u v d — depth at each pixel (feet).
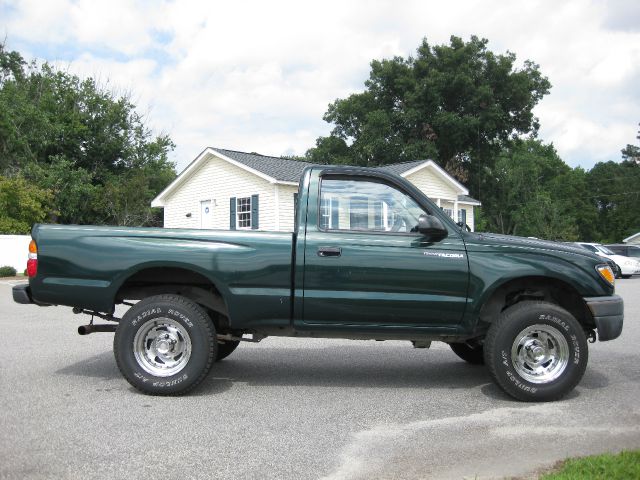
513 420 14.70
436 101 135.95
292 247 16.75
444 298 16.61
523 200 177.99
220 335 18.03
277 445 12.78
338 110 152.87
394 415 15.11
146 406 15.66
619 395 17.10
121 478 10.92
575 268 16.81
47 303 17.10
